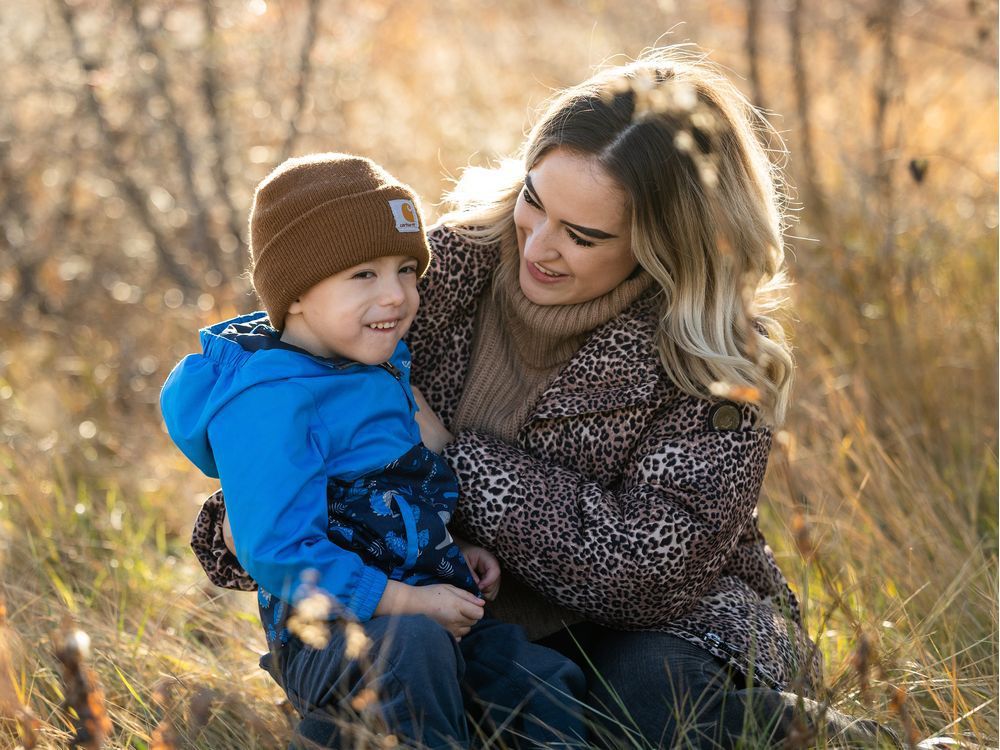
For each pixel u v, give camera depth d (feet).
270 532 6.15
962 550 9.73
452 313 7.47
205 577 10.04
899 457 10.75
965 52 15.87
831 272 13.09
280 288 6.65
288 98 15.71
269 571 6.15
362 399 6.65
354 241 6.51
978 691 7.61
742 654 6.96
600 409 7.07
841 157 15.12
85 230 17.02
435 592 6.43
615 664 6.95
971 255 14.12
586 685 7.00
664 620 7.02
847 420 10.87
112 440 13.20
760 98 15.70
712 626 7.09
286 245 6.59
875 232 13.76
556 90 8.07
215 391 6.54
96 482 12.39
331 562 6.18
